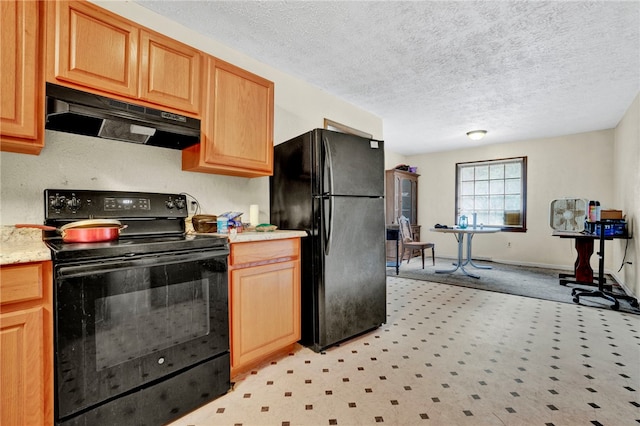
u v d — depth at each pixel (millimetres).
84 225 1415
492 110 3932
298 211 2311
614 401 1580
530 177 5469
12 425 1077
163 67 1688
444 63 2711
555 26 2166
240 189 2445
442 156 6496
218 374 1626
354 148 2334
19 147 1387
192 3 1946
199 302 1551
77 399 1175
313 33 2266
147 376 1362
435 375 1842
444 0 1911
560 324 2660
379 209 2518
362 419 1452
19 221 1505
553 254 5242
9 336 1069
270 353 1968
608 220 3492
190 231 2012
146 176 1942
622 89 3246
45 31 1330
